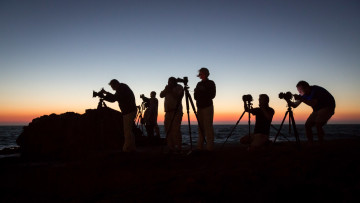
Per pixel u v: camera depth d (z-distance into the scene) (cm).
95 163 521
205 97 636
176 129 688
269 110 663
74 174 440
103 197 314
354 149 566
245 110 695
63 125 967
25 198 324
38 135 925
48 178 423
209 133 631
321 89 668
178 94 654
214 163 484
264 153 562
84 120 995
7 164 650
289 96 623
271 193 287
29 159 780
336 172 355
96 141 962
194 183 334
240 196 285
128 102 701
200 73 654
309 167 386
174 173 410
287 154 522
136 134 1071
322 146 645
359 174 342
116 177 405
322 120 667
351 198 262
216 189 310
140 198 294
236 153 611
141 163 504
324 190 288
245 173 369
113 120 1035
